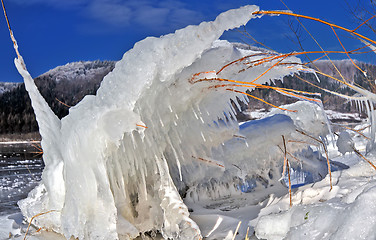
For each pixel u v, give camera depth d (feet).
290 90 11.71
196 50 9.63
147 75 9.54
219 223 12.03
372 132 14.52
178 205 10.62
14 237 11.35
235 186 14.48
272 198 13.41
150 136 10.91
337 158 20.66
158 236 11.71
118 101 9.62
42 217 11.39
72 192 10.22
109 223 9.91
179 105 11.24
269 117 15.11
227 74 11.57
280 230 9.90
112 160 10.69
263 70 12.14
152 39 10.05
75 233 10.24
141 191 11.51
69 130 10.43
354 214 8.03
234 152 13.79
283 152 14.74
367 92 12.76
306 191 12.53
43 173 11.27
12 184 29.19
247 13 9.66
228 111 12.29
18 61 11.82
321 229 8.66
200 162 12.97
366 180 12.53
